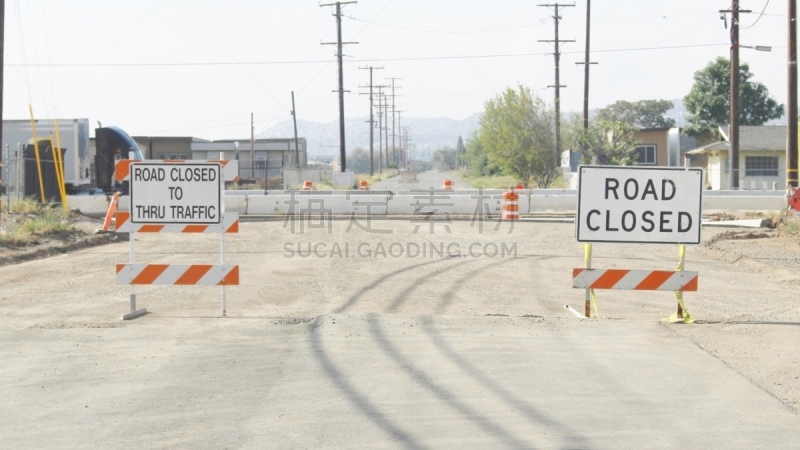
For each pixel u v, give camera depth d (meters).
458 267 26.91
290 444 10.37
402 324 17.31
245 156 129.38
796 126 43.91
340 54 100.69
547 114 86.75
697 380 13.32
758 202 53.06
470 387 12.88
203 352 15.05
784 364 14.34
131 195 18.28
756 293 22.41
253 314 18.86
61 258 30.38
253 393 12.55
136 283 18.38
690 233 17.42
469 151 164.12
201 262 28.34
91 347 15.44
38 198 50.31
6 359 14.55
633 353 15.04
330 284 23.38
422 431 10.85
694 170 17.39
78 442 10.48
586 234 17.41
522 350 15.19
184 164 18.23
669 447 10.33
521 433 10.79
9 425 11.14
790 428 11.06
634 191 17.42
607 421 11.31
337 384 13.02
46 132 56.78
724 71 111.75
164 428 11.00
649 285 17.75
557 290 22.66
